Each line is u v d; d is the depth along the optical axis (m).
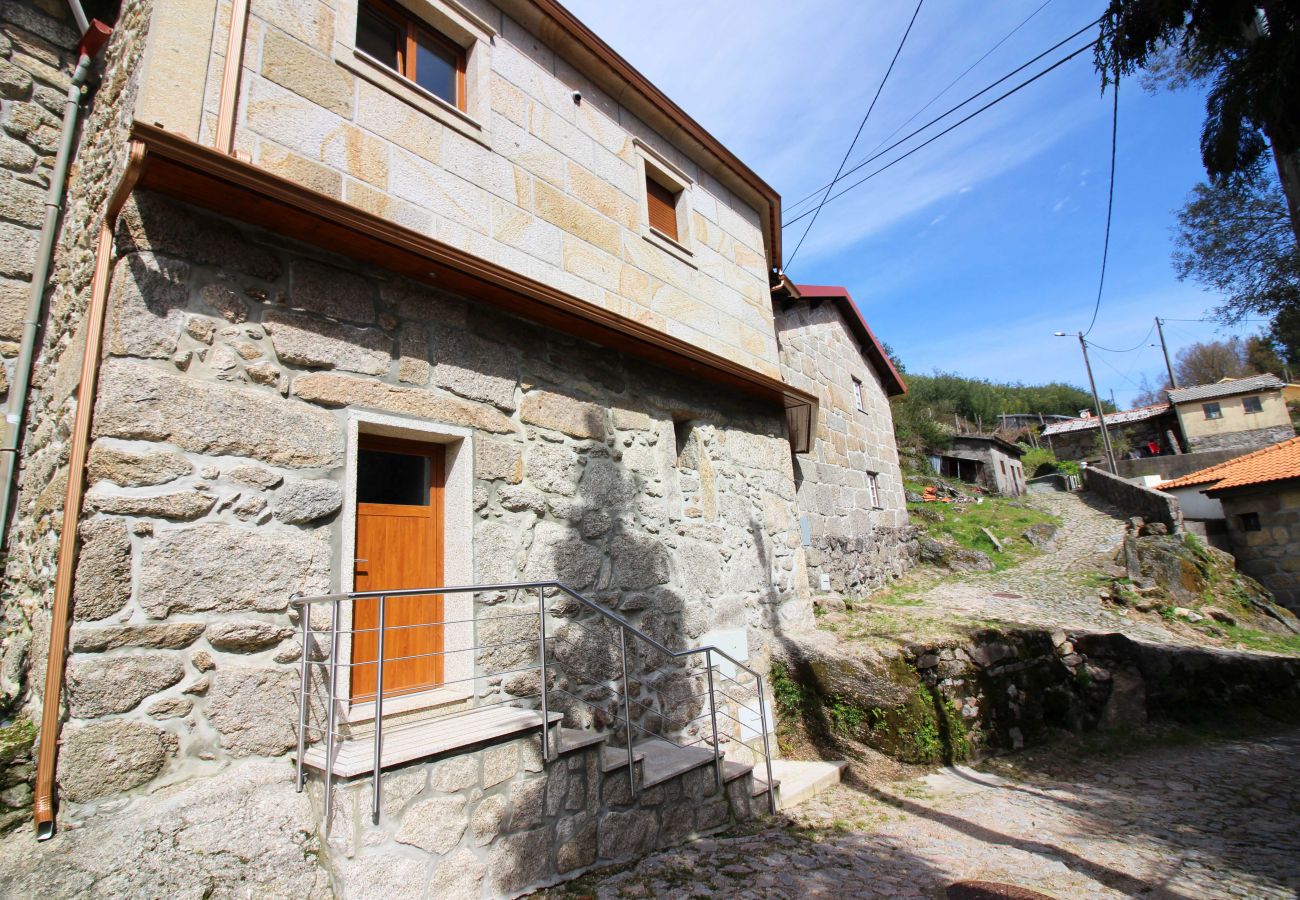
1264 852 4.00
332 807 2.55
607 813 3.39
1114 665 7.36
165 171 2.75
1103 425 24.38
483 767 2.90
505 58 4.98
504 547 3.96
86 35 4.14
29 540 3.37
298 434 3.16
